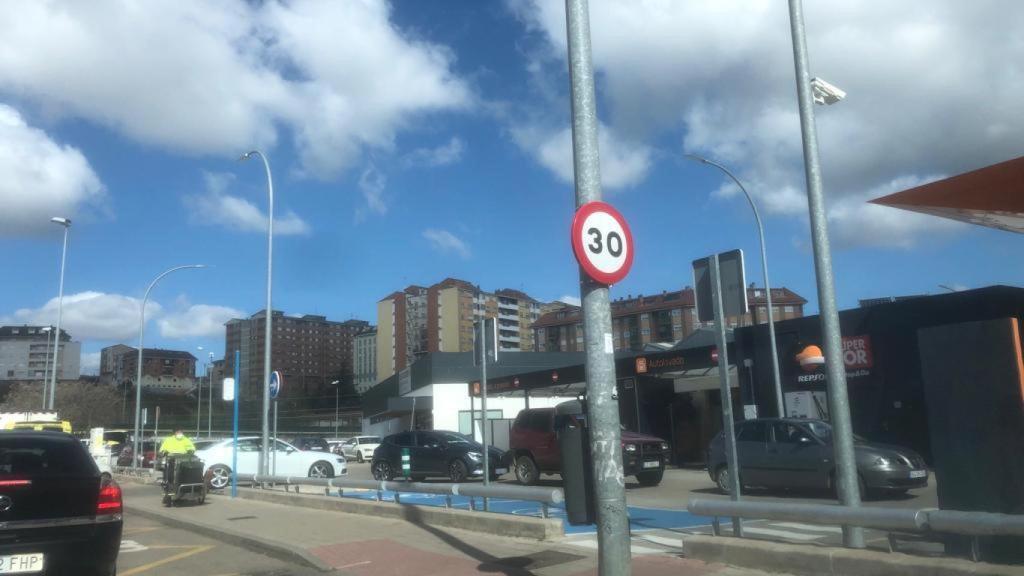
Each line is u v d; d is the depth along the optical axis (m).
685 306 106.44
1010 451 6.35
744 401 26.41
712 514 8.37
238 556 10.54
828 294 7.77
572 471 7.02
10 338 122.38
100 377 133.00
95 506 7.29
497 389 33.81
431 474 21.78
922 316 22.64
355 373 138.75
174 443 17.53
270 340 20.22
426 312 115.94
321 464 24.56
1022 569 5.87
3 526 6.86
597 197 6.75
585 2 7.06
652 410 28.36
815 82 8.44
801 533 10.48
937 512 6.43
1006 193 6.20
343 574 8.75
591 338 6.60
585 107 6.87
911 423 22.47
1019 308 21.66
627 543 6.41
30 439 7.93
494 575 7.99
